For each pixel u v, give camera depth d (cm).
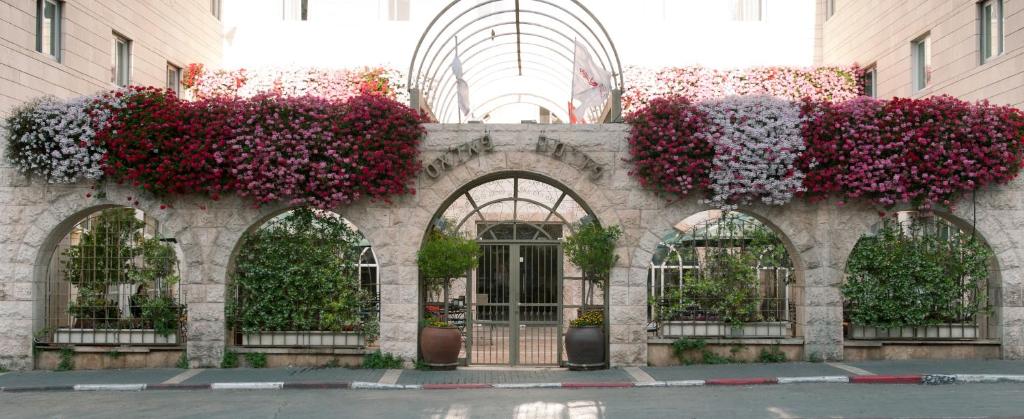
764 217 1580
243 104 1538
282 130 1530
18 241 1579
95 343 1611
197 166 1516
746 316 1620
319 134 1530
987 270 1605
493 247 1666
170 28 2267
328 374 1497
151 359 1598
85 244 1644
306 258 1598
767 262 1622
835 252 1578
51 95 1661
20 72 1681
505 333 1653
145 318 1612
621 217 1580
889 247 1612
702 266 1638
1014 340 1583
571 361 1564
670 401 1222
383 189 1541
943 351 1605
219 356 1580
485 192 1670
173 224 1580
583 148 1584
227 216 1580
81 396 1324
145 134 1527
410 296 1579
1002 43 1797
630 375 1470
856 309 1602
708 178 1544
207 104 1550
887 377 1381
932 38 2034
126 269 1639
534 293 1659
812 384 1371
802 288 1603
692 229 1661
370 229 1580
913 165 1528
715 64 2525
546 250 1662
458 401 1250
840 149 1541
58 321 1698
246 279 1602
